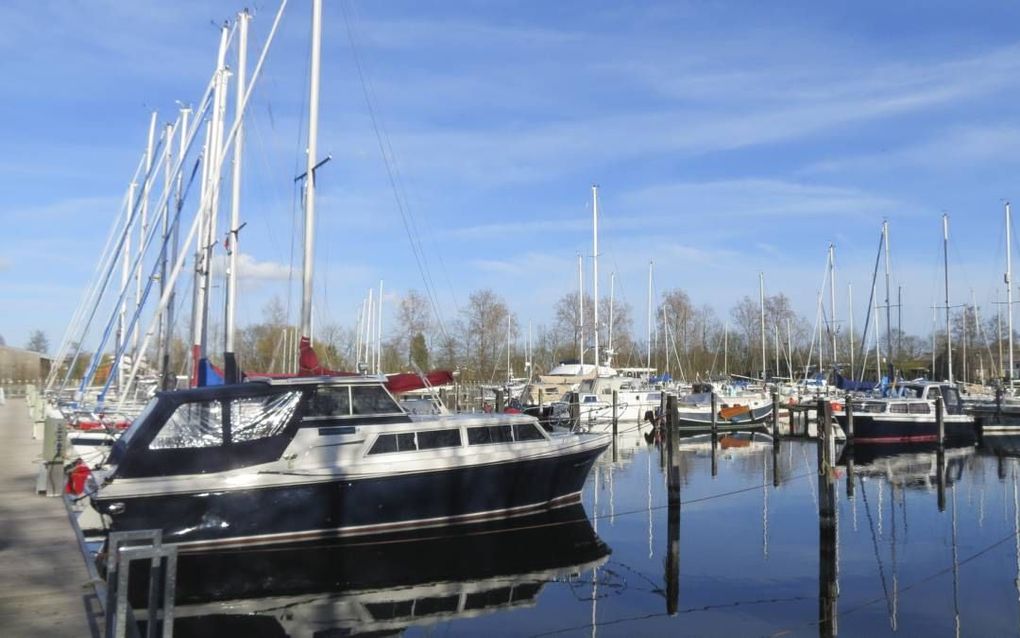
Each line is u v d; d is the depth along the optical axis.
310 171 17.97
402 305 62.19
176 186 26.66
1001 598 12.56
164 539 13.21
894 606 12.16
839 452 33.84
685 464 29.80
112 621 6.72
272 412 14.27
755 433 43.69
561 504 17.38
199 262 22.77
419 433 15.43
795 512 19.77
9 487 17.05
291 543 14.10
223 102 24.62
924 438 36.06
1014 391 51.56
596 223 47.91
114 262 32.75
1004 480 25.59
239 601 12.33
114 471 13.13
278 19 22.64
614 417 35.44
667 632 11.02
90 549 13.60
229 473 13.69
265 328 49.47
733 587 13.24
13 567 10.66
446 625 11.38
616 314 68.44
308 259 17.73
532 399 49.78
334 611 11.95
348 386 15.09
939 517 19.16
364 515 14.67
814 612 11.90
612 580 13.69
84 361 44.12
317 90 18.22
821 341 66.19
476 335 63.38
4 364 84.31
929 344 74.00
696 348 80.31
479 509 15.88
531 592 12.96
